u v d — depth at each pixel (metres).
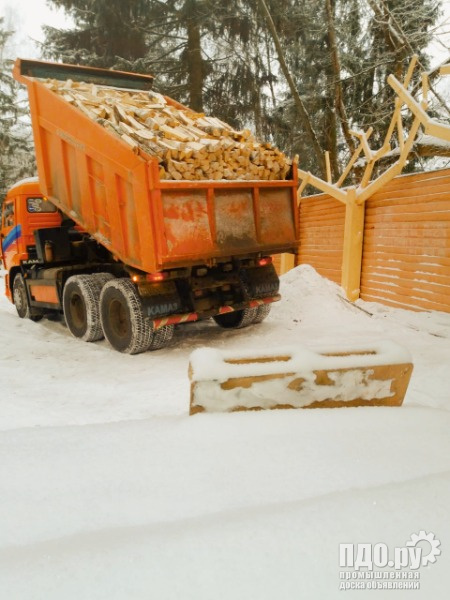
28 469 1.88
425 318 6.51
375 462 1.90
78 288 6.63
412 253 7.12
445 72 5.97
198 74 16.70
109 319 6.15
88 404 3.89
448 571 1.24
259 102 18.22
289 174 6.60
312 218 9.98
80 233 7.75
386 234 7.67
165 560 1.26
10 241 8.74
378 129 14.32
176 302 5.94
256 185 6.04
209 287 6.23
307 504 1.53
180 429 2.25
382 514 1.46
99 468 1.88
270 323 7.44
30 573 1.22
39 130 6.69
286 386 2.51
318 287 8.34
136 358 5.75
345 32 14.99
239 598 1.14
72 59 17.47
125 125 5.58
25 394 4.13
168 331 6.03
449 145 7.97
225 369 2.46
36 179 8.41
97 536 1.41
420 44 13.25
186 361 5.52
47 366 5.24
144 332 5.79
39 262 7.90
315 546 1.32
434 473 1.79
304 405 2.55
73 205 6.52
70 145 6.22
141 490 1.70
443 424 2.33
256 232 6.13
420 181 6.89
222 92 18.03
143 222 5.30
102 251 7.52
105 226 6.01
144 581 1.19
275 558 1.27
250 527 1.39
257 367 2.49
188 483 1.74
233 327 7.42
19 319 7.72
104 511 1.57
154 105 6.63
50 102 6.36
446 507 1.50
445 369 4.38
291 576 1.21
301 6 16.09
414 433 2.21
